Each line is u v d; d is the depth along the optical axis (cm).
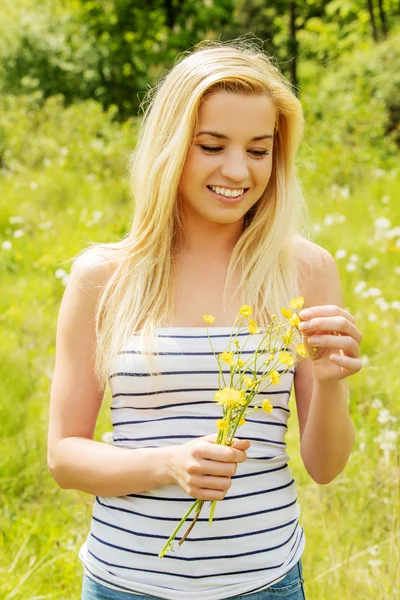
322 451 212
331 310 197
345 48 2686
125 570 200
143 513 200
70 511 390
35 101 1595
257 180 212
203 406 204
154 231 216
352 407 483
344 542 356
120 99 2117
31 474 418
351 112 1513
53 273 737
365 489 386
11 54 2022
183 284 220
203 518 198
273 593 199
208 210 213
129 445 206
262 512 201
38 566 340
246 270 219
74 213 948
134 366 206
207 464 182
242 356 207
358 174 1170
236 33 2214
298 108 220
